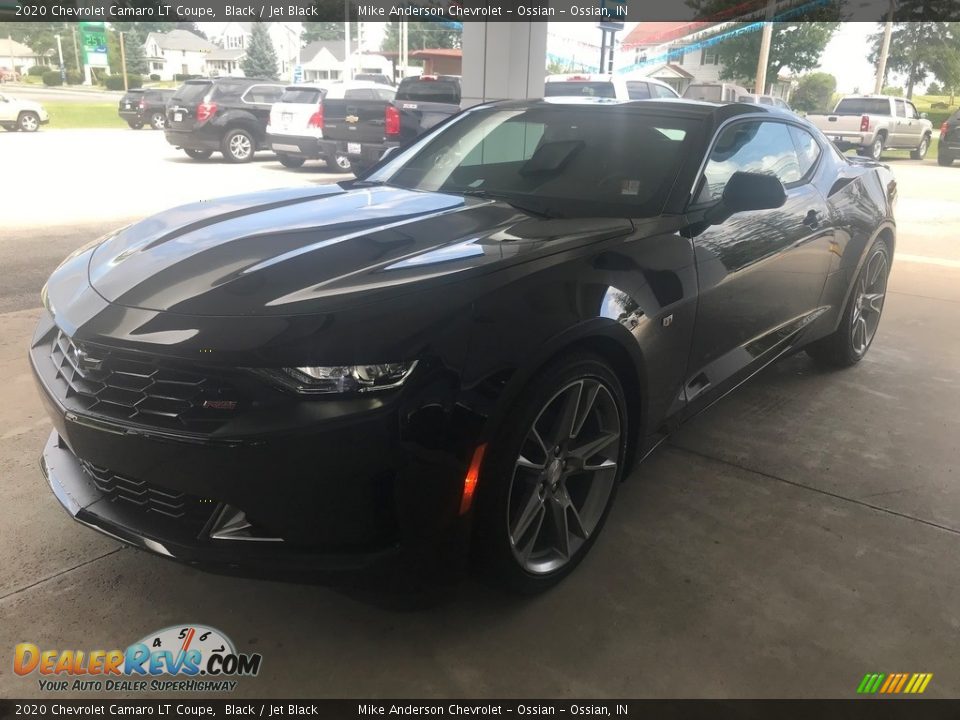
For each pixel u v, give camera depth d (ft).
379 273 6.70
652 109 10.74
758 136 11.16
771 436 11.55
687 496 9.66
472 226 8.18
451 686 6.43
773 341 11.39
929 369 14.87
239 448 5.85
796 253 11.22
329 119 42.01
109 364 6.36
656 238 8.52
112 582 7.59
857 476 10.32
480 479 6.45
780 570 8.14
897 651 6.99
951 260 25.76
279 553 6.21
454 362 6.15
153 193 34.09
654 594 7.67
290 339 5.95
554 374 6.82
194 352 5.98
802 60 107.14
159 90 83.61
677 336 8.64
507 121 11.28
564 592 7.67
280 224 8.16
